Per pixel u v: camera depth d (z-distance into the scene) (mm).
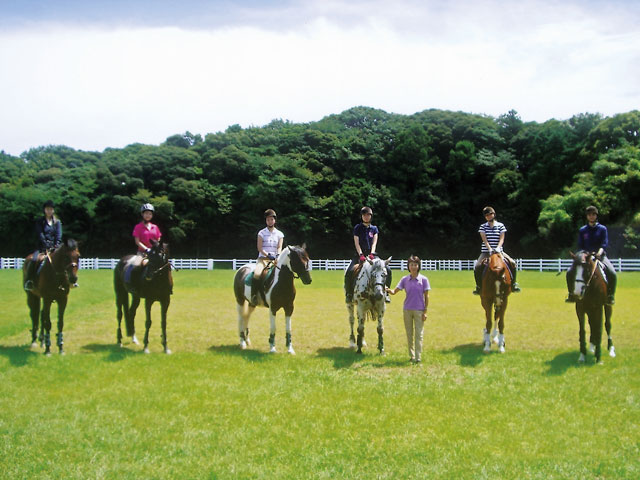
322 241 57094
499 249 10125
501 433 5664
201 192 55406
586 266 8578
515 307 16344
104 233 55844
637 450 5227
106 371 8078
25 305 16125
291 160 57531
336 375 7984
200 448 5262
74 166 67750
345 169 61156
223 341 10992
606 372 8109
